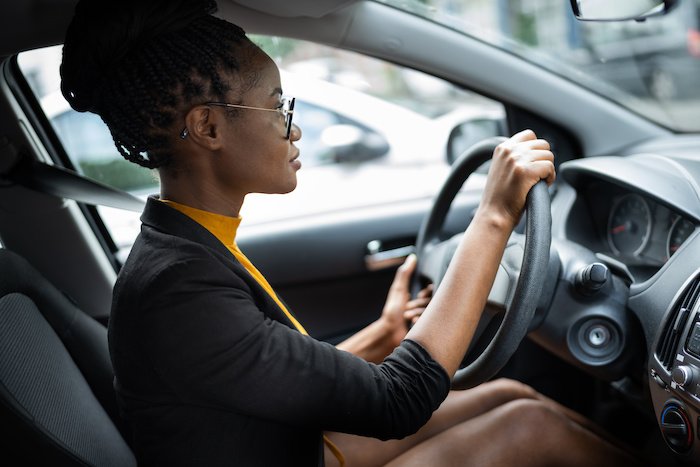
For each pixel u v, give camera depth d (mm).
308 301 1942
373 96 2770
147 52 858
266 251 1886
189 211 929
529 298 1057
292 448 918
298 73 2752
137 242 920
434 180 2357
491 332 1298
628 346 1343
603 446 1363
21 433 976
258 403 848
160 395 869
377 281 2000
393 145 2709
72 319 1316
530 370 1879
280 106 938
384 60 1629
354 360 897
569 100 1746
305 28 1465
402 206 2047
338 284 1962
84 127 1715
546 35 3613
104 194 1389
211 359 829
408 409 905
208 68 867
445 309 960
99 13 861
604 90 1783
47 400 1072
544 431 1346
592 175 1562
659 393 1241
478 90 1733
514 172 1028
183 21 867
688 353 1166
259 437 892
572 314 1351
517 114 1777
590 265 1317
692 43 5461
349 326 1989
